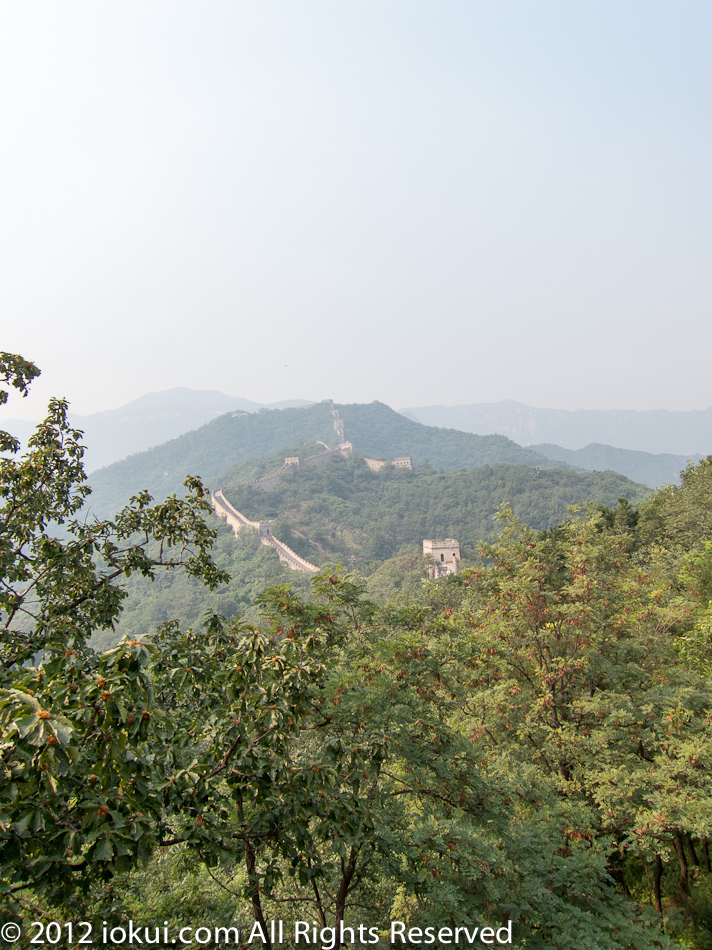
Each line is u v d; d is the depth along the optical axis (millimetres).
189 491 11203
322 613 10320
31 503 10062
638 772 12781
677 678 15656
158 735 5406
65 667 5941
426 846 9141
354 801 7141
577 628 16328
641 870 17969
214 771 6602
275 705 6555
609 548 20766
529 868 10000
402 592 53812
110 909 6051
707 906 14156
